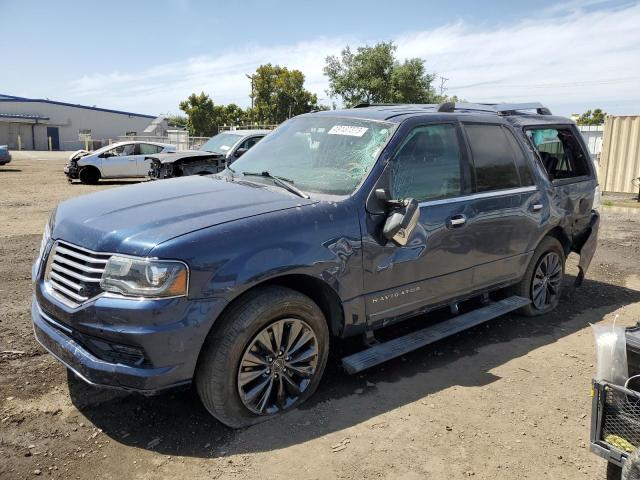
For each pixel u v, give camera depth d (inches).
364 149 153.3
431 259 157.2
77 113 2635.3
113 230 118.6
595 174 229.3
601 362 94.8
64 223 130.7
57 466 111.1
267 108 2064.5
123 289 110.6
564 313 217.0
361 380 152.6
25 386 141.5
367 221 140.3
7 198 546.3
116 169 749.9
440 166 163.0
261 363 124.2
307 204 134.4
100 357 115.2
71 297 118.3
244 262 117.3
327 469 112.9
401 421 132.0
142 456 115.3
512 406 141.5
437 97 1998.0
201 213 125.0
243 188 146.1
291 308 126.3
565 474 115.0
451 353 174.4
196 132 2149.4
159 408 133.6
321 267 130.2
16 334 173.9
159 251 111.0
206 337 117.4
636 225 415.8
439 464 116.3
